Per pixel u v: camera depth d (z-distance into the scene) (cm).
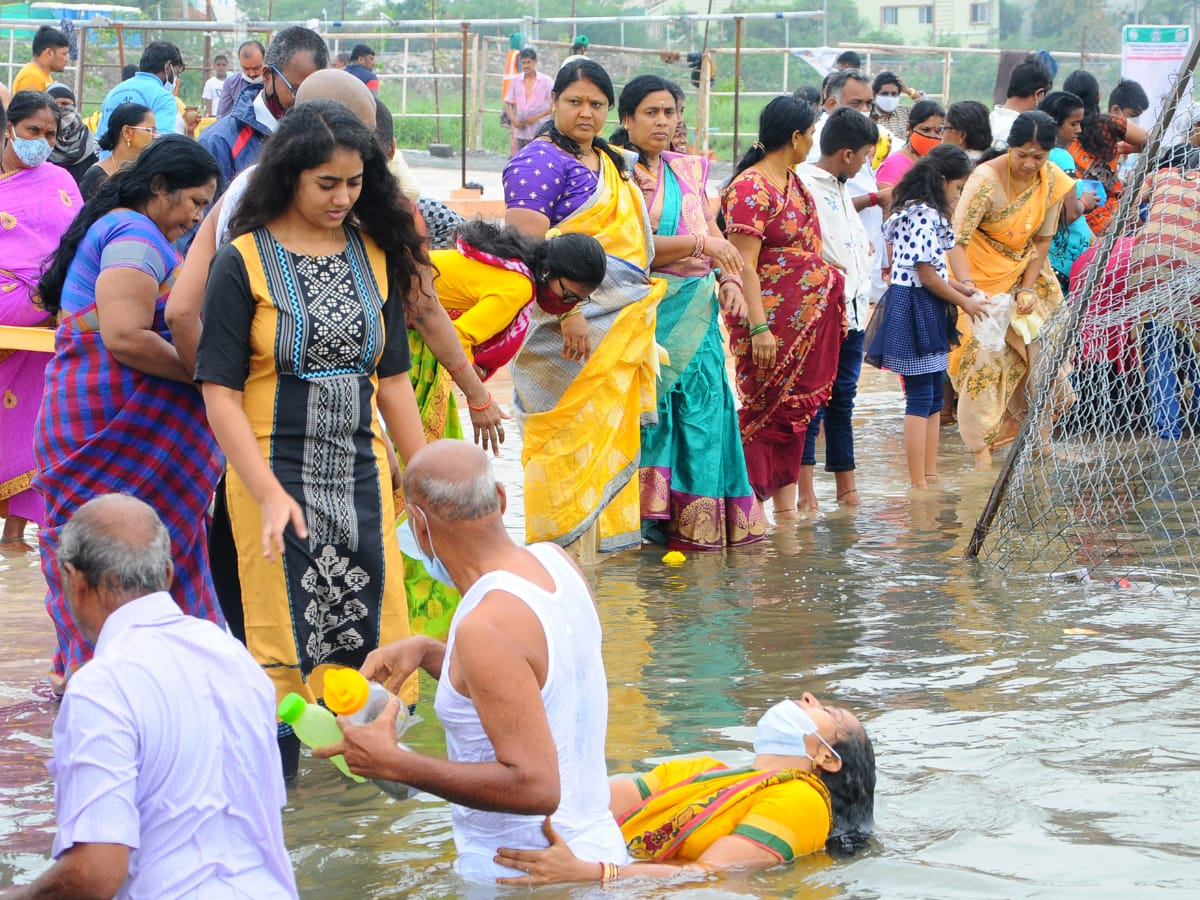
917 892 343
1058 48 5072
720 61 3325
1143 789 409
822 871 356
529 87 2070
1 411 691
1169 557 691
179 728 288
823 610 610
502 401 1119
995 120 1193
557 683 338
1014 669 523
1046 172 906
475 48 2398
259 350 410
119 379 468
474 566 345
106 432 461
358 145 405
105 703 282
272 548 388
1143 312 808
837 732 382
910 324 845
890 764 432
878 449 995
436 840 384
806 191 771
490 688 324
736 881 349
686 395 713
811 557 707
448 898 341
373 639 430
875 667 529
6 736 467
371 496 429
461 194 1792
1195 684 502
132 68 1525
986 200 885
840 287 766
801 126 748
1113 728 458
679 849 373
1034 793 407
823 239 791
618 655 548
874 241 1098
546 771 326
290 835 389
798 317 755
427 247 486
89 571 298
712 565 695
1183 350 837
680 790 385
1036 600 624
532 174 660
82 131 1007
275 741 306
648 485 719
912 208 835
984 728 460
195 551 477
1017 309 914
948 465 940
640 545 734
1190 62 722
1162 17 4978
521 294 592
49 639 575
